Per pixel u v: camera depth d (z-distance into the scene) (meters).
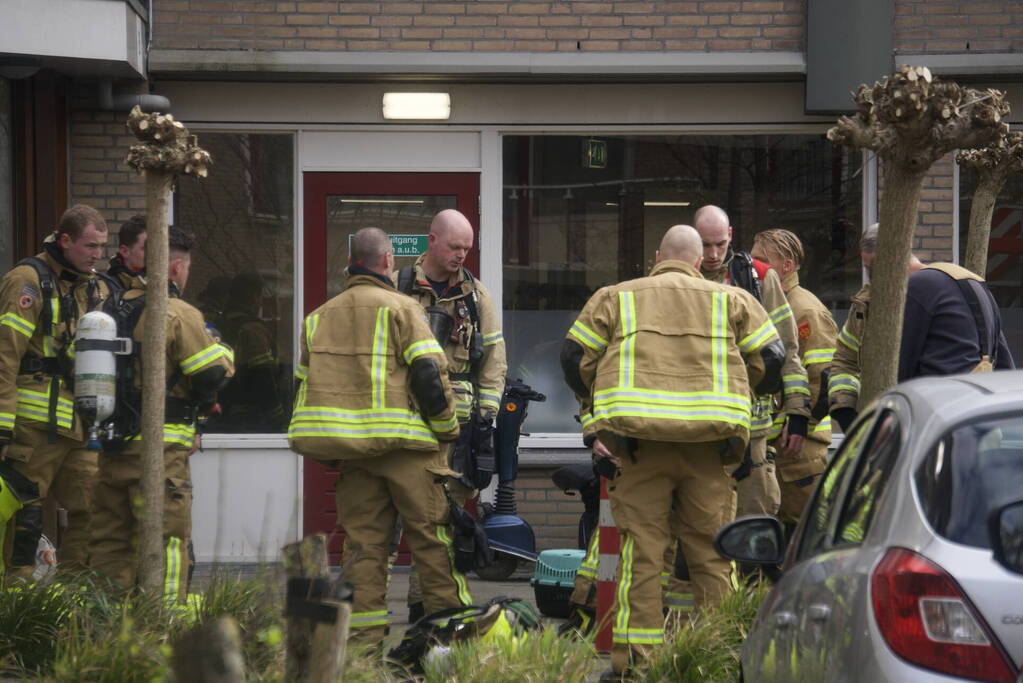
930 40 25.00
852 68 24.78
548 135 26.16
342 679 10.20
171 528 17.02
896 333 13.65
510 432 22.88
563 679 13.88
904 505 7.96
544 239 26.22
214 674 9.39
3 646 14.30
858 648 7.63
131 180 24.73
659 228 26.23
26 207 24.03
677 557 18.53
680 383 15.51
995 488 7.72
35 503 18.14
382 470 16.58
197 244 25.86
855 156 25.97
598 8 25.17
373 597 16.55
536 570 20.72
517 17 25.17
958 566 7.40
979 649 7.18
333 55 24.86
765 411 19.12
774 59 25.03
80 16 22.39
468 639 14.97
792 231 26.11
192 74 25.05
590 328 16.08
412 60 24.88
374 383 16.44
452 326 19.00
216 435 25.56
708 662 14.62
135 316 17.23
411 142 25.86
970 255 17.73
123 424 17.11
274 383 25.88
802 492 20.14
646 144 26.22
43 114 24.03
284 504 25.62
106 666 13.25
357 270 16.89
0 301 18.34
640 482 15.78
